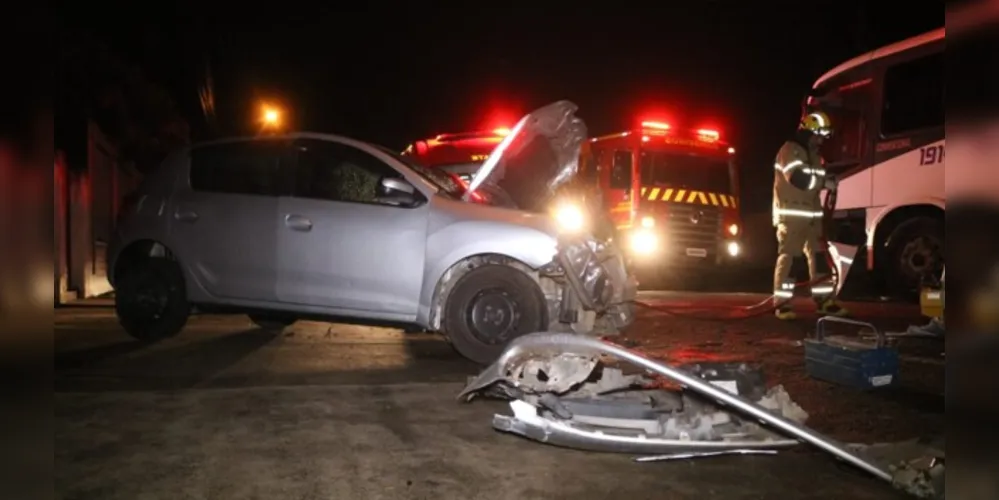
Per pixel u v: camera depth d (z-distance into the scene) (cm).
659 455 469
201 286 762
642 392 540
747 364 552
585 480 433
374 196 745
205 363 716
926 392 621
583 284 693
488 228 709
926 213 1150
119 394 585
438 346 827
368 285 731
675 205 1553
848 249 1225
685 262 1565
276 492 412
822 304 1008
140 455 461
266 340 848
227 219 758
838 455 445
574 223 721
